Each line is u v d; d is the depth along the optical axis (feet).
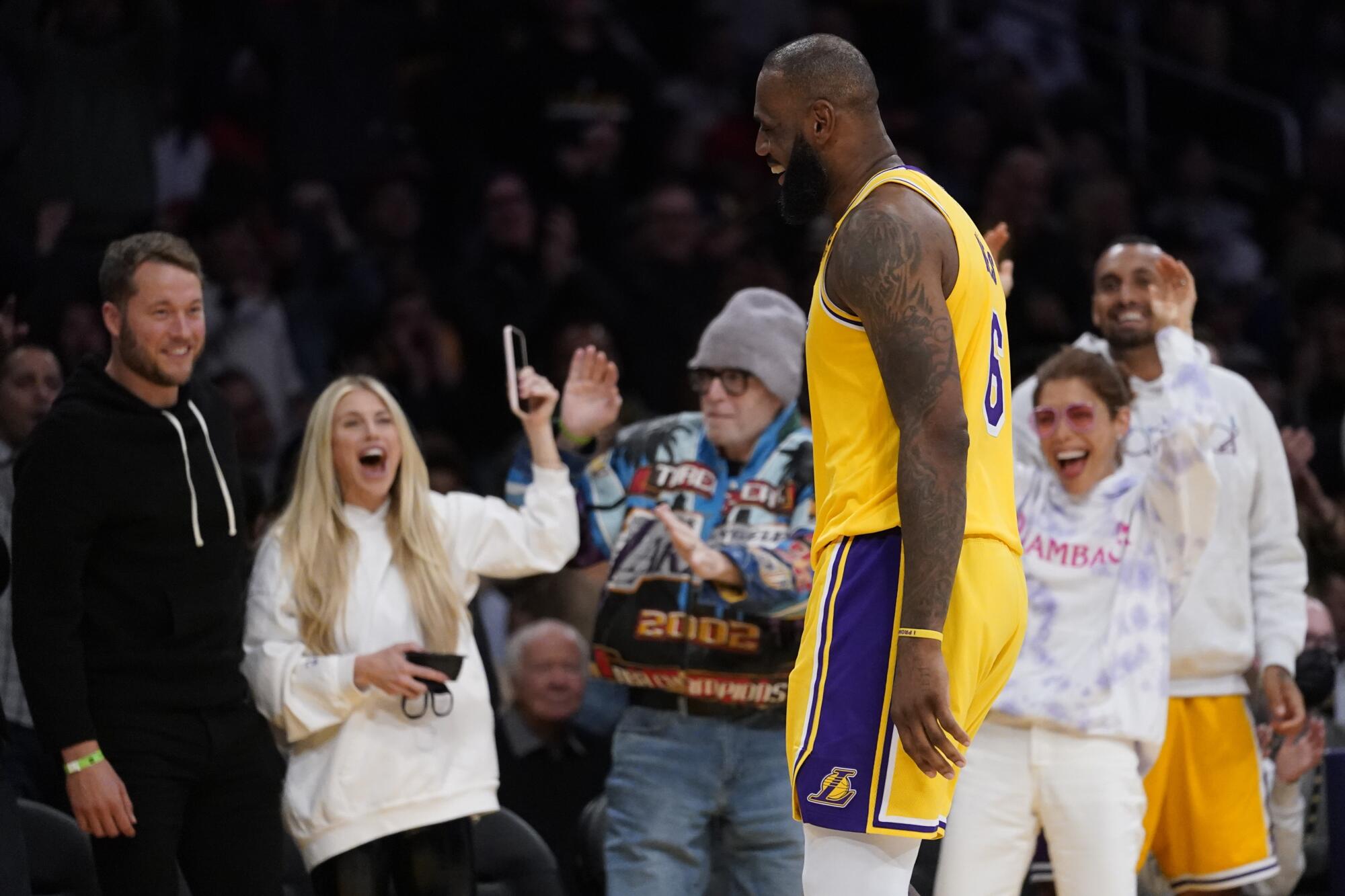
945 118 78.84
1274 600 33.27
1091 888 29.27
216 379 52.80
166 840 28.48
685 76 84.48
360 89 66.59
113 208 54.80
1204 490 30.58
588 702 41.88
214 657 29.04
